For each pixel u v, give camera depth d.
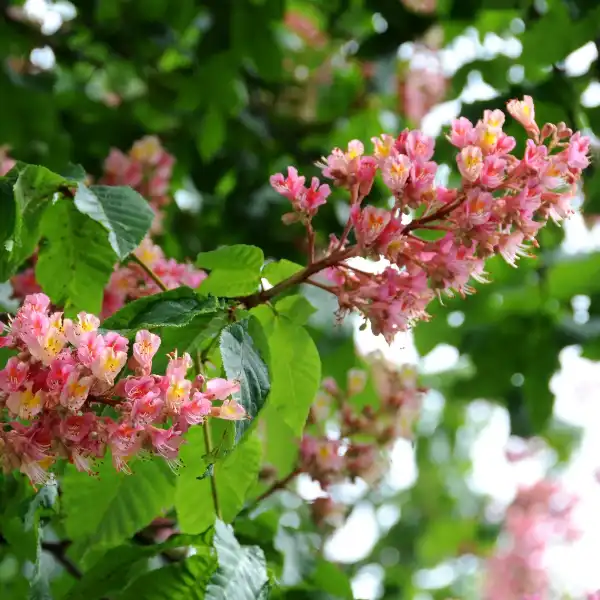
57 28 1.88
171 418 1.16
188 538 1.26
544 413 1.76
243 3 1.77
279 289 1.26
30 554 1.38
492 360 1.78
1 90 1.72
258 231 1.78
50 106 1.75
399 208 1.22
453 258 1.21
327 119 2.03
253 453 1.31
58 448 1.16
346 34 2.06
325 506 1.55
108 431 1.16
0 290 1.42
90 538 1.33
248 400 1.20
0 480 1.36
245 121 1.88
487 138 1.22
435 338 1.85
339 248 1.24
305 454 1.46
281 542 1.40
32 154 1.74
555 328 1.75
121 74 1.94
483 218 1.20
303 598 1.38
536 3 1.69
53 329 1.15
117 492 1.32
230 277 1.29
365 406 1.50
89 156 1.77
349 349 1.63
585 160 1.22
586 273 1.74
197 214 1.84
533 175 1.21
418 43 2.04
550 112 1.62
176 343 1.24
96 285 1.33
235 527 1.38
